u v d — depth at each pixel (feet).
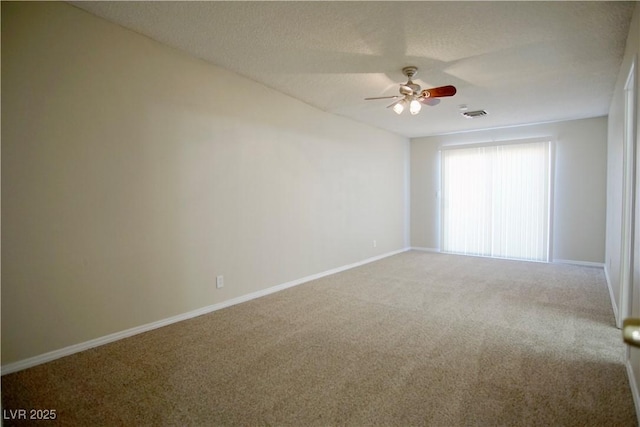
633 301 7.30
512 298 12.64
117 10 8.13
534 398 6.39
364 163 19.43
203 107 10.93
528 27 8.62
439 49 9.87
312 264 15.71
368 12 8.00
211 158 11.23
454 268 18.01
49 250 7.79
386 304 12.09
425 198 23.91
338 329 9.87
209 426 5.73
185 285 10.63
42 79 7.57
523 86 13.00
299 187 14.88
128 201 9.17
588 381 6.94
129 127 9.12
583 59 10.55
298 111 14.73
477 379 7.09
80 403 6.36
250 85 12.44
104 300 8.79
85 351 8.41
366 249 19.74
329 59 10.62
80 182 8.25
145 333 9.55
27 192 7.43
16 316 7.38
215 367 7.70
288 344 8.89
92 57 8.37
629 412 5.91
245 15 8.22
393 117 17.90
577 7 7.73
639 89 6.81
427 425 5.70
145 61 9.41
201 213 11.00
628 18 8.15
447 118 18.25
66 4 7.89
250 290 12.73
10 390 6.74
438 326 10.02
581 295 12.96
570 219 18.92
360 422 5.80
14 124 7.21
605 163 17.87
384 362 7.88
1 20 7.00
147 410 6.15
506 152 20.53
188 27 8.85
